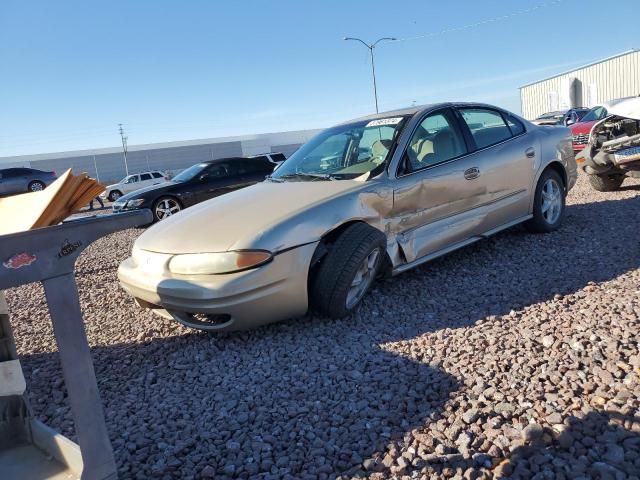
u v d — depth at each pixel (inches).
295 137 2598.4
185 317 140.3
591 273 165.6
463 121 189.9
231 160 481.4
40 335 167.2
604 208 263.9
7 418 89.0
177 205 449.7
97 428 73.5
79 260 306.0
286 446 92.7
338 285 139.9
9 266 63.1
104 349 147.3
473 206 183.5
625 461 79.0
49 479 78.5
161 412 109.0
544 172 213.6
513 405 96.8
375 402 103.1
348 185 155.3
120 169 2193.7
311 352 128.8
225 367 126.5
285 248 132.6
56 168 2085.4
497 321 136.0
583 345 116.5
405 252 161.9
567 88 1375.5
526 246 204.8
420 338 131.0
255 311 131.4
